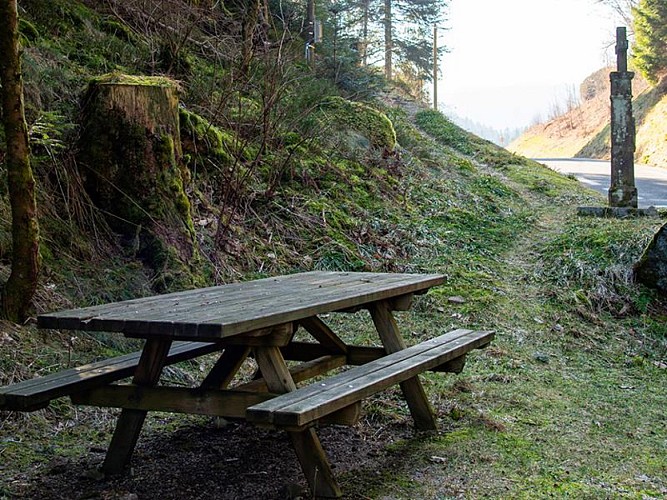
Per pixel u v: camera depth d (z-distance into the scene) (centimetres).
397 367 416
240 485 399
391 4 3603
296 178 1005
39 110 704
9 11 513
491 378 630
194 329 322
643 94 3841
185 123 840
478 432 500
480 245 1024
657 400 610
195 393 390
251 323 333
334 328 729
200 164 861
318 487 372
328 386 369
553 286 881
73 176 692
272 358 378
